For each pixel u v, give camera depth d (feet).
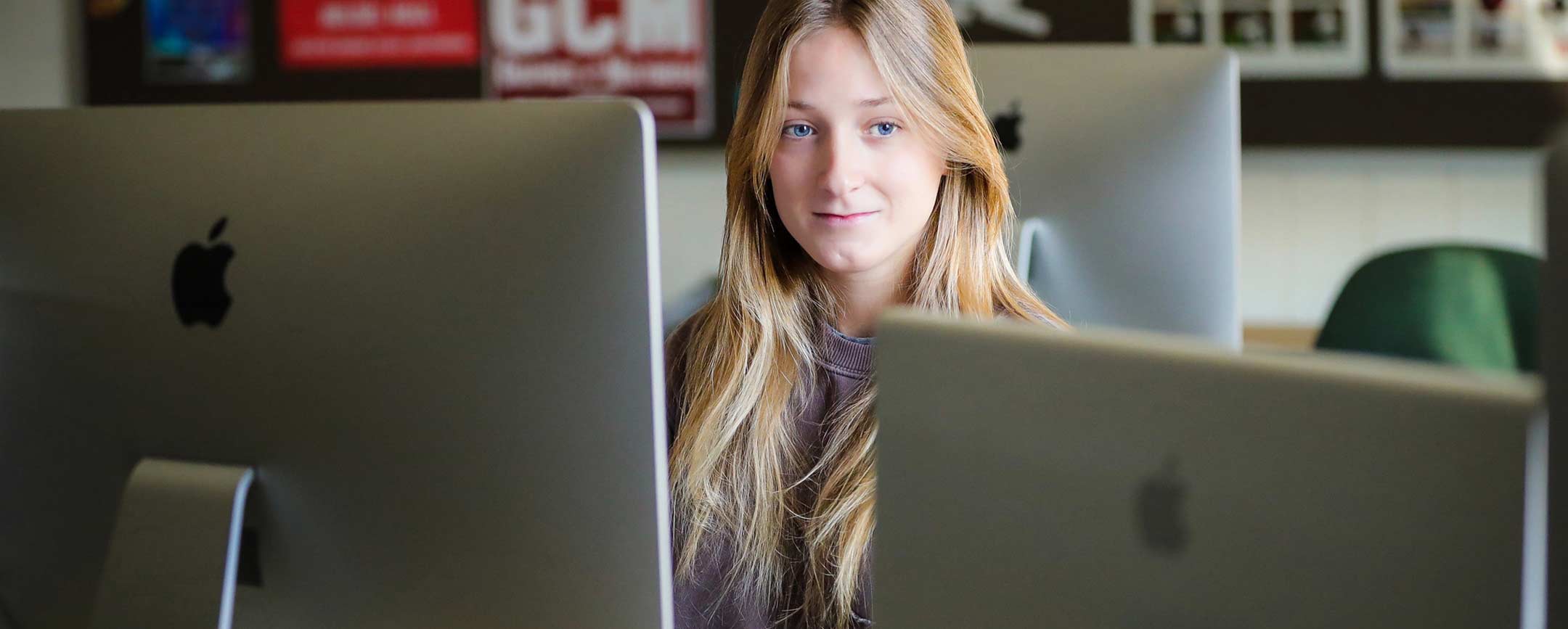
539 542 2.77
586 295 2.64
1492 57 9.87
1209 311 5.10
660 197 10.94
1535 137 9.87
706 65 10.72
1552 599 1.74
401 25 10.91
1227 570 1.92
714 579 3.77
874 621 2.33
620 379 2.64
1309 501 1.84
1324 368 1.83
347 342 2.81
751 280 3.98
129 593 2.97
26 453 3.21
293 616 3.03
